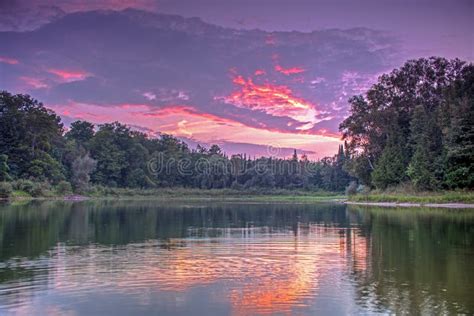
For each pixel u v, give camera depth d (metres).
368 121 108.06
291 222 45.78
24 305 14.73
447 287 17.09
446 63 110.00
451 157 84.19
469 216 51.75
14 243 28.53
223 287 17.08
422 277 18.78
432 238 31.36
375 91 110.75
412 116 102.50
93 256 23.72
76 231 35.59
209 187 179.00
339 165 172.12
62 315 13.80
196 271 19.92
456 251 25.47
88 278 18.44
